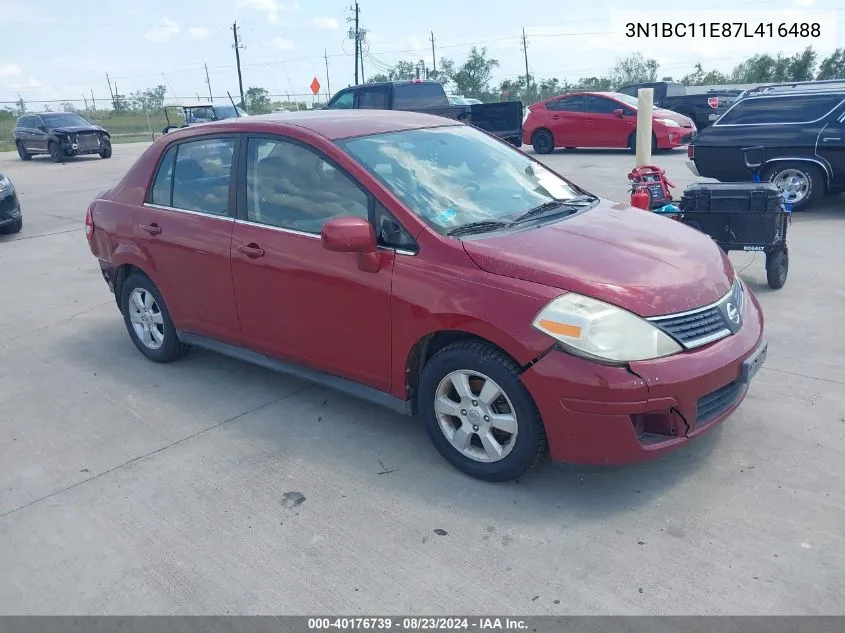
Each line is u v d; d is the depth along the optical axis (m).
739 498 3.36
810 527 3.13
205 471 3.84
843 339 5.16
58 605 2.91
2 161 24.67
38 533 3.38
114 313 6.66
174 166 4.82
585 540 3.13
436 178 3.99
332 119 4.36
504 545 3.12
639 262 3.42
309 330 4.07
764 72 41.84
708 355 3.24
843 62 39.75
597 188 12.02
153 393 4.86
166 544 3.25
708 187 6.18
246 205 4.32
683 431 3.23
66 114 24.31
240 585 2.96
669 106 20.75
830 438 3.83
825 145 9.24
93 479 3.83
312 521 3.36
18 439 4.31
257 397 4.73
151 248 4.87
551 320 3.14
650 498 3.40
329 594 2.89
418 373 3.78
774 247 6.08
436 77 57.47
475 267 3.38
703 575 2.88
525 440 3.33
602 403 3.08
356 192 3.79
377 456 3.92
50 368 5.39
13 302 7.16
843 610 2.67
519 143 16.88
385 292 3.63
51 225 11.38
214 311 4.62
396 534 3.23
